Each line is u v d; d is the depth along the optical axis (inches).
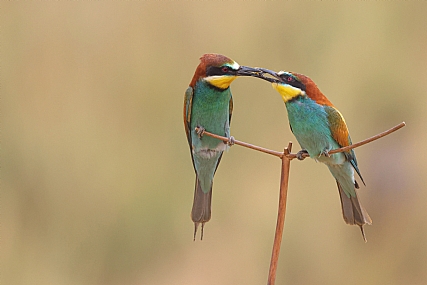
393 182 470.3
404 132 477.1
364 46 480.7
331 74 473.4
